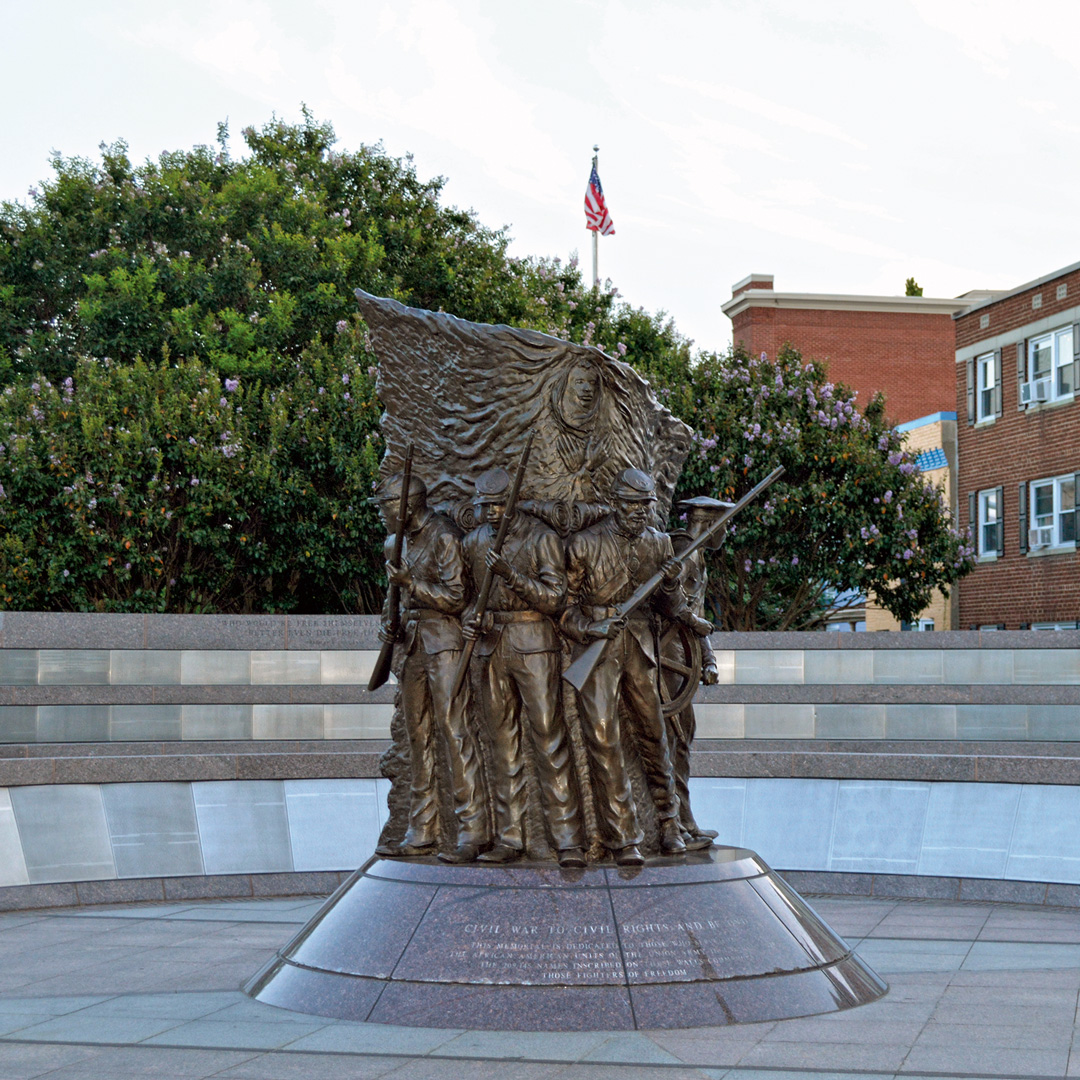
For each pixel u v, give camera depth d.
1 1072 5.75
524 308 26.92
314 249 24.28
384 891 7.29
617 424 8.22
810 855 11.42
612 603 7.65
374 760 12.11
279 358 22.86
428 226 26.91
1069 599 31.09
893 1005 6.96
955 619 35.38
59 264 24.58
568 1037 6.25
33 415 19.78
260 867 11.44
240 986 7.56
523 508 7.79
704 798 11.90
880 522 23.19
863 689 17.80
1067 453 31.23
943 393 48.41
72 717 15.90
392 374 8.55
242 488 19.83
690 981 6.62
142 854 11.20
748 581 23.59
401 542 7.88
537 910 6.86
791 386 23.86
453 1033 6.35
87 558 19.27
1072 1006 6.91
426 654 7.86
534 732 7.54
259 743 16.39
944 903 10.69
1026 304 32.62
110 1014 6.84
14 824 10.89
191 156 27.06
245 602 21.45
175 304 23.75
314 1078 5.59
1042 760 10.96
